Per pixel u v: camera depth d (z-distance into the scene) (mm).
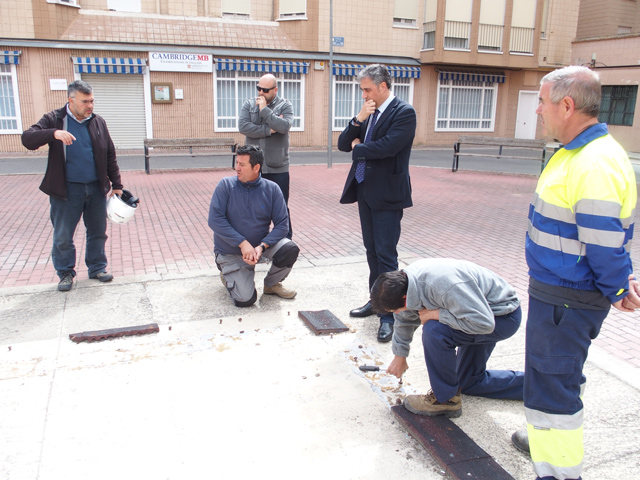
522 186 12648
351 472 2547
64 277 4844
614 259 2002
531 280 2328
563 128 2197
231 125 20625
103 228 5043
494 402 3213
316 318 4250
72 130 4637
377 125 3922
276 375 3428
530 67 24625
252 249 4348
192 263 5863
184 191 10758
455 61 22906
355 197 4352
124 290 4875
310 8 20641
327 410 3053
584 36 27797
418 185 12477
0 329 4000
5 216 8055
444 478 2521
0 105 17594
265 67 20234
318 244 6910
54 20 17422
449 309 2689
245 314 4398
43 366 3453
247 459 2611
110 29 18453
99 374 3367
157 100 19281
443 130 24609
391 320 4062
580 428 2289
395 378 3434
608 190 2004
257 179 4484
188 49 19188
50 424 2836
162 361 3561
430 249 6762
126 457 2594
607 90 23188
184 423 2881
